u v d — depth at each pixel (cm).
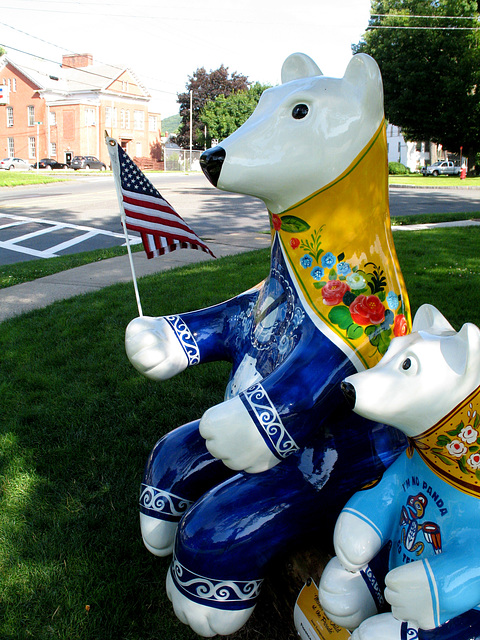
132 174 246
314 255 190
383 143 188
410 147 5659
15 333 566
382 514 160
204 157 185
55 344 536
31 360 503
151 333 214
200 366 476
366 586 162
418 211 1547
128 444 369
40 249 1098
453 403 140
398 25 3719
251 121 188
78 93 5469
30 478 338
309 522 187
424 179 3453
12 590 257
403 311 195
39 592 255
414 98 3716
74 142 5484
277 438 171
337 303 185
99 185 2772
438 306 566
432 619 138
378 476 192
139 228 244
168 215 252
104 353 510
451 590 136
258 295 220
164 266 859
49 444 372
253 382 201
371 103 179
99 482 333
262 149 180
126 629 237
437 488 151
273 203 192
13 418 404
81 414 407
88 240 1188
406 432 152
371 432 193
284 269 198
